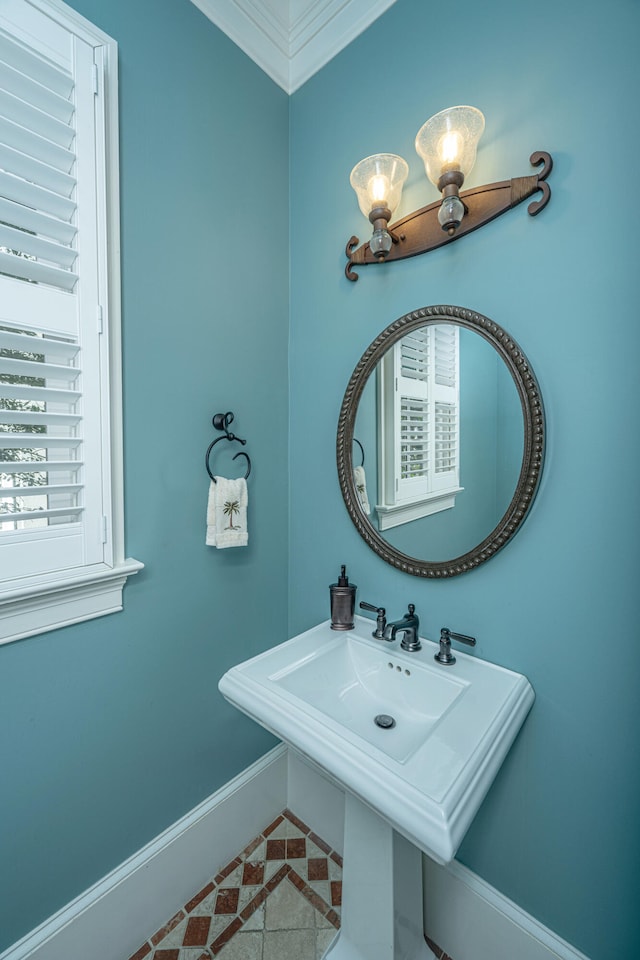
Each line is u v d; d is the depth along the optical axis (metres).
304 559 1.58
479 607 1.10
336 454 1.43
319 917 1.25
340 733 0.85
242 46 1.36
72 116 0.96
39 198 0.92
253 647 1.50
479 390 1.05
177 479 1.24
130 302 1.10
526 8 0.96
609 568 0.90
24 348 0.91
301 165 1.50
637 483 0.86
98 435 1.03
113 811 1.13
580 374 0.92
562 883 0.98
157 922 1.22
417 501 1.19
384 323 1.28
